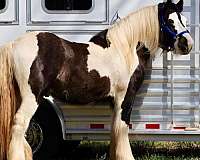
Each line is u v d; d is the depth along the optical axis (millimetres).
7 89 6863
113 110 7602
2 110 6859
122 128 7516
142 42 7629
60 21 7992
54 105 7930
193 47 7895
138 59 7629
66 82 7117
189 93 7930
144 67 7738
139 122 7980
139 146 9734
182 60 7910
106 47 7434
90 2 7957
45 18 8000
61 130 8023
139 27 7586
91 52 7297
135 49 7609
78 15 7973
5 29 8039
